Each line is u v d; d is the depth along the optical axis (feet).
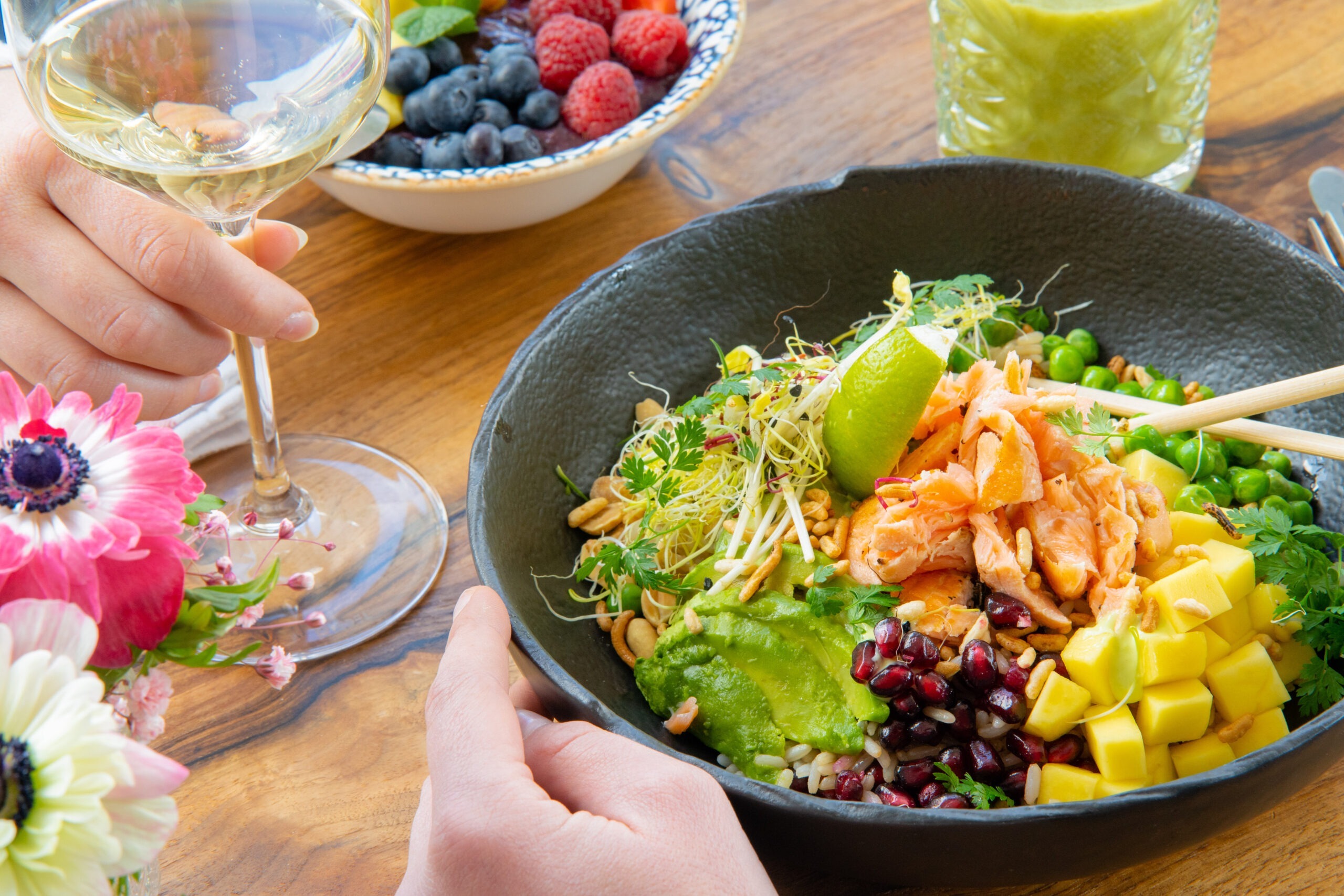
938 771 1.90
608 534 2.10
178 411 2.06
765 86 2.61
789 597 1.98
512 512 2.01
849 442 2.03
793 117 2.56
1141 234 2.16
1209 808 1.73
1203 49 2.28
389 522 2.14
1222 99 2.52
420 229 2.42
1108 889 1.87
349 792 1.95
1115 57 2.24
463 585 2.09
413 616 2.07
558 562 2.06
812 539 2.03
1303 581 1.92
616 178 2.38
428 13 2.45
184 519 1.73
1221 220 2.11
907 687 1.89
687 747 1.98
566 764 1.79
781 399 2.11
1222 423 2.06
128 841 1.57
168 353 1.99
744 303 2.21
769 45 2.67
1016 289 2.24
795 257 2.21
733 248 2.19
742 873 1.74
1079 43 2.24
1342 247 2.28
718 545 2.07
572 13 2.50
